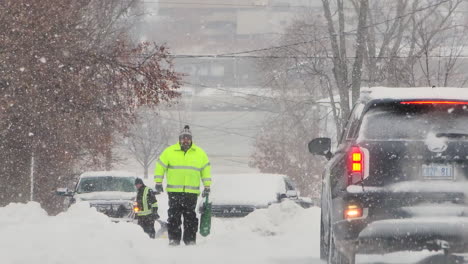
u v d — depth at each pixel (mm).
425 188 24219
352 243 24625
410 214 24203
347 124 29297
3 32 70250
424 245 24297
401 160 24469
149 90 81062
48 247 30703
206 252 36656
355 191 24469
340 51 133000
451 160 24406
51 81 75000
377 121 25047
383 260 31438
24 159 81938
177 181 41406
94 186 71500
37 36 71938
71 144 82812
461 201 24203
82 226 39906
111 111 81812
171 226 41406
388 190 24328
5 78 71250
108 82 81188
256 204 62000
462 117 24969
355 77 121250
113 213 66562
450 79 117875
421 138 24672
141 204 56938
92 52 80000
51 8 73812
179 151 41562
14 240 32531
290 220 50594
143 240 40594
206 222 43156
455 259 29750
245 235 43688
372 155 24562
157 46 83250
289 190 67750
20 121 78312
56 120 77688
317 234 46156
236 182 66000
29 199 83312
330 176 28156
